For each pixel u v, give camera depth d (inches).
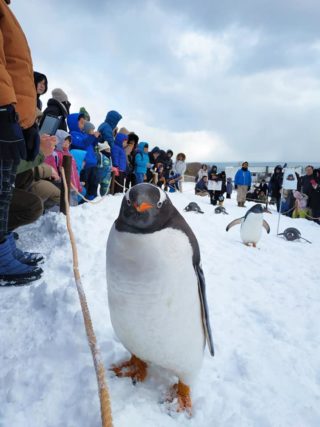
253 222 246.5
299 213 513.0
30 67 112.0
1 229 111.7
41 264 136.3
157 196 64.0
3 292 112.7
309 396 85.7
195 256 71.4
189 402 74.9
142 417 69.7
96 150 274.7
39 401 68.9
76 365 80.0
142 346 71.2
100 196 311.0
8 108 98.3
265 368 94.7
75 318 94.3
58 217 182.2
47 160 213.6
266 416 75.5
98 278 128.4
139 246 63.1
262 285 166.7
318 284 178.9
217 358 96.2
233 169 821.2
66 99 263.1
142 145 403.5
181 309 66.5
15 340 87.7
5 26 103.3
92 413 67.1
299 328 124.1
